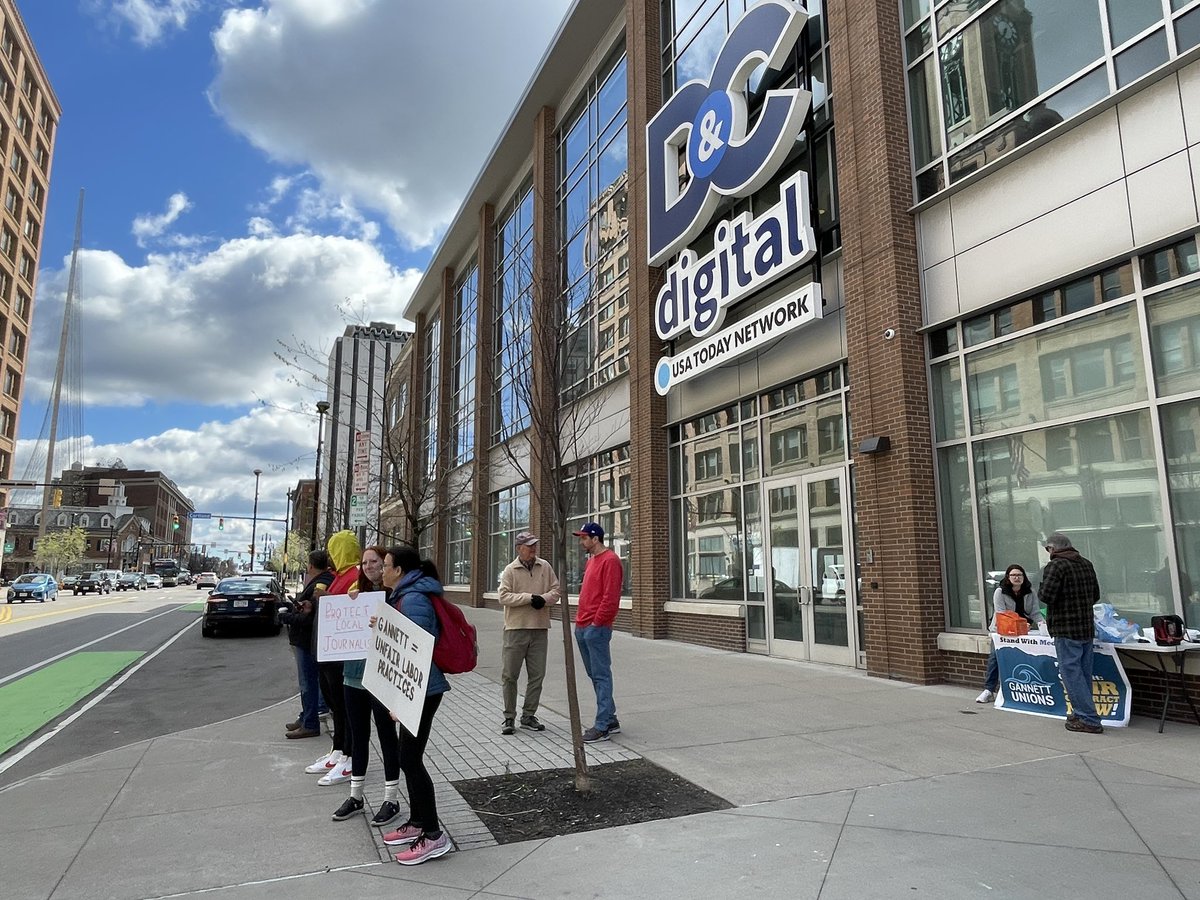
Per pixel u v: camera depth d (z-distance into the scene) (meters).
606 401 18.23
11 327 57.38
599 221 19.53
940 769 5.42
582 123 21.30
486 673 11.08
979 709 7.48
